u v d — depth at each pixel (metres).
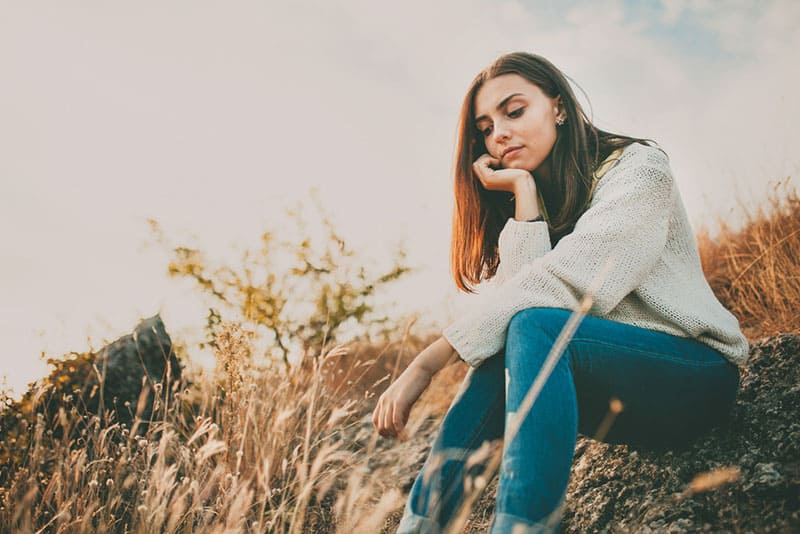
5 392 2.40
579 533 1.80
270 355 3.29
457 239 2.19
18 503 1.82
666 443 1.71
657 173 1.60
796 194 3.98
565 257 1.52
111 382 2.68
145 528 1.72
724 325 1.59
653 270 1.62
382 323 4.26
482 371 1.61
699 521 1.57
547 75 1.91
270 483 2.24
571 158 1.83
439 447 1.58
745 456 1.65
